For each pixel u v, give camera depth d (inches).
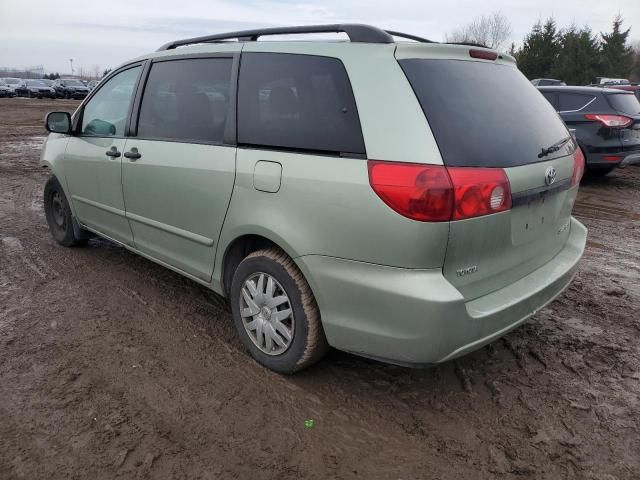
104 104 164.7
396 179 90.0
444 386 116.5
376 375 119.8
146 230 149.0
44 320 142.6
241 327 124.1
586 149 342.3
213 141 124.0
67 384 114.0
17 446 95.6
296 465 93.1
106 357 125.2
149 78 147.6
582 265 197.9
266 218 108.8
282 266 109.7
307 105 106.3
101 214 168.7
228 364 123.1
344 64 102.5
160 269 181.3
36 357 124.3
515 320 103.7
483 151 95.2
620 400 112.7
